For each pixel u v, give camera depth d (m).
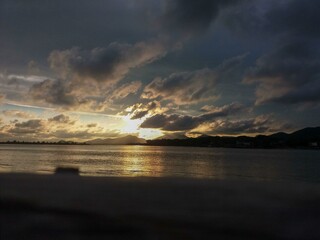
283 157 170.00
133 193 2.85
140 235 2.22
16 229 2.25
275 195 2.72
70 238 2.20
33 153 174.12
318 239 2.09
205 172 72.75
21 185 3.08
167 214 2.43
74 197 2.76
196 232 2.22
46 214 2.45
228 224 2.26
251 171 77.44
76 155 156.88
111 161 108.62
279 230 2.20
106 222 2.34
